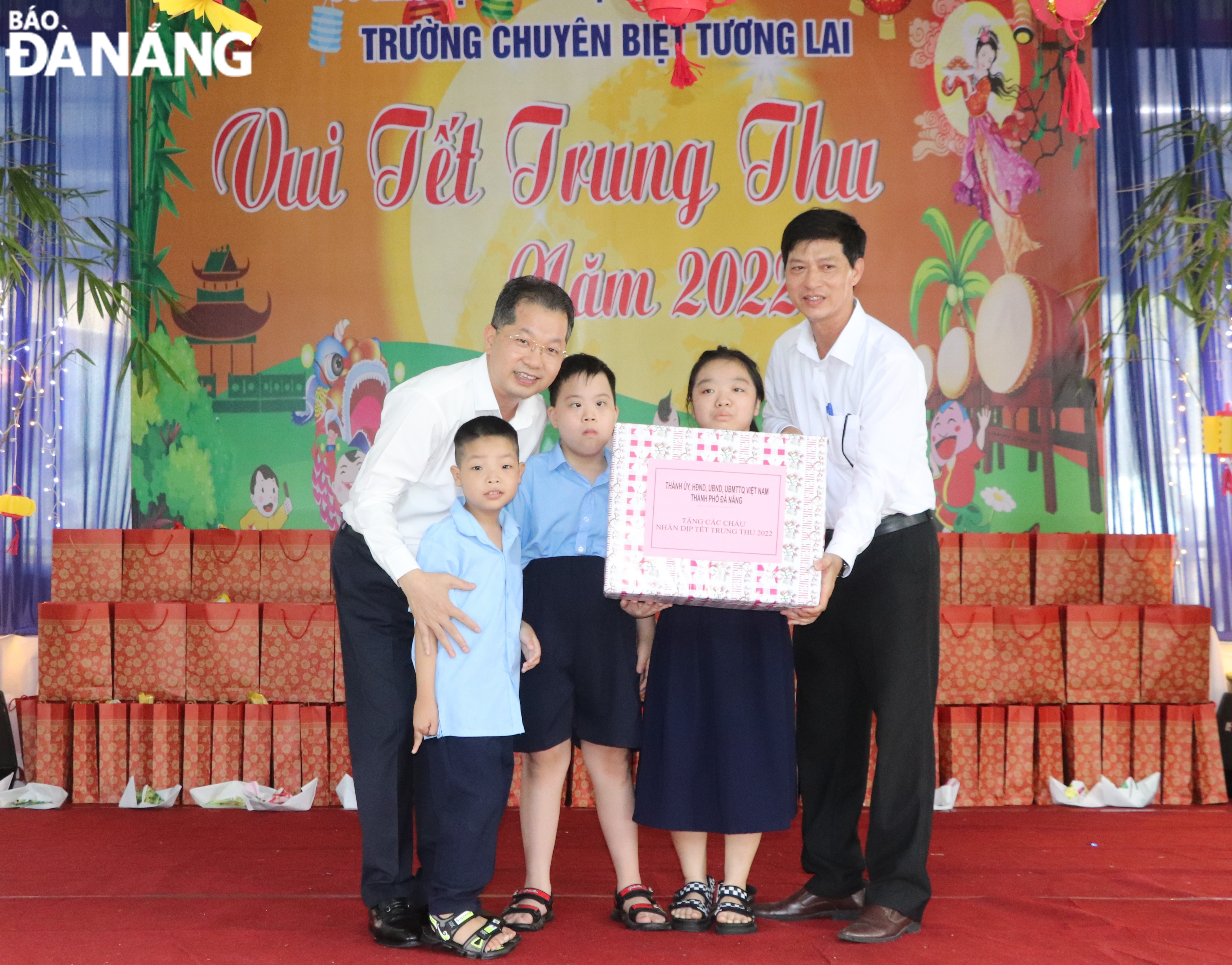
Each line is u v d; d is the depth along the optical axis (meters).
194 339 4.48
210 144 4.52
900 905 2.36
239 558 4.12
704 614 2.48
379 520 2.33
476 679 2.30
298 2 4.55
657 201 4.53
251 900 2.69
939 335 4.47
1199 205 4.46
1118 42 4.59
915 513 2.47
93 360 4.54
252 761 3.88
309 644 3.97
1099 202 4.57
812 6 4.55
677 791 2.43
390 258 4.52
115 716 3.90
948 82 4.52
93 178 4.55
